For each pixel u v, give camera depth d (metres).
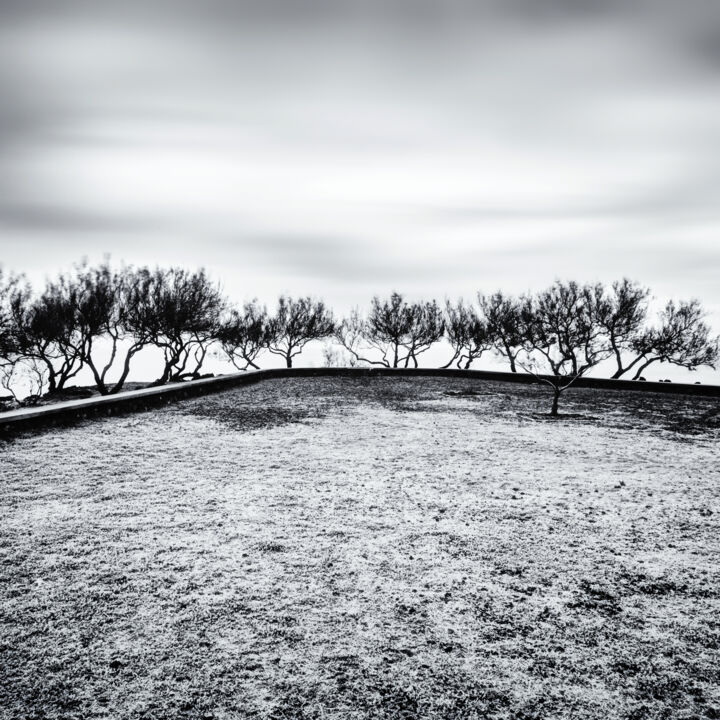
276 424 13.15
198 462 9.02
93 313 23.98
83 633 3.90
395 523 6.29
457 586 4.75
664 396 22.64
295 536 5.81
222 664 3.59
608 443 11.57
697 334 31.67
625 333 32.47
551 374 26.20
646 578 5.02
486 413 16.08
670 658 3.79
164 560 5.13
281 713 3.17
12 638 3.82
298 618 4.16
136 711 3.16
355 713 3.18
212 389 20.27
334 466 8.97
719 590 4.80
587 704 3.31
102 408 13.16
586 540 5.91
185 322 27.23
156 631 3.95
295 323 41.50
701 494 7.74
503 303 35.75
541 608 4.42
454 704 3.28
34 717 3.10
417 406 17.50
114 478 7.89
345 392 21.47
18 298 23.86
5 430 10.23
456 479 8.30
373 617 4.20
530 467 9.18
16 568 4.91
